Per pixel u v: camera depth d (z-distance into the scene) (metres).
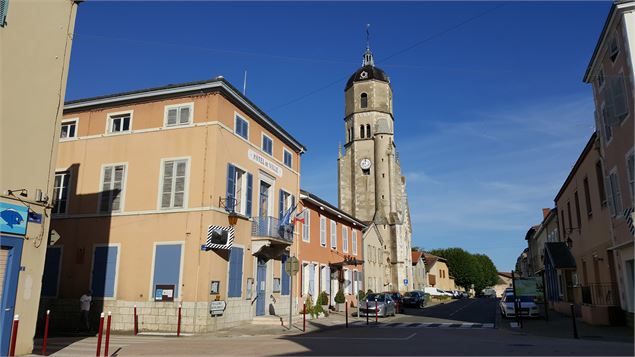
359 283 39.91
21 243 10.71
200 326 17.77
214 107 19.59
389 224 59.88
